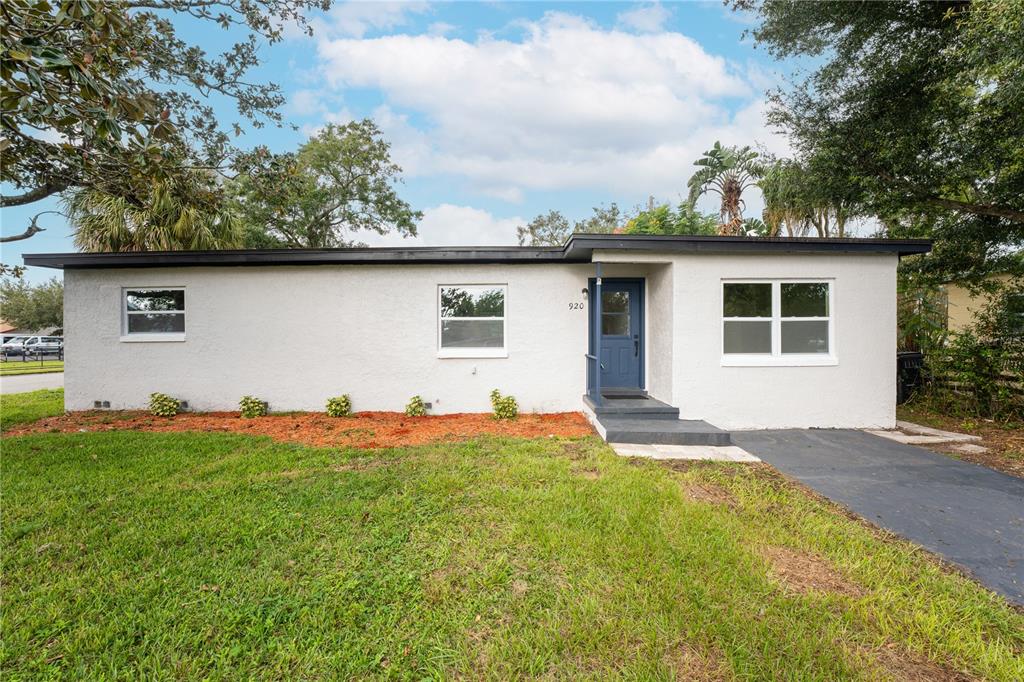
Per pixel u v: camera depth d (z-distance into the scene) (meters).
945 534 3.51
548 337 8.23
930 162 7.51
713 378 7.23
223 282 8.30
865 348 7.31
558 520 3.52
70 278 8.39
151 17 6.52
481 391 8.23
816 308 7.41
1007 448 6.07
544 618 2.40
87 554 3.07
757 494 4.25
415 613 2.43
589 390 8.27
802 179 8.50
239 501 3.95
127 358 8.37
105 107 3.44
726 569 2.84
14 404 9.40
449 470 4.78
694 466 5.12
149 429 6.98
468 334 8.40
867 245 7.10
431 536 3.30
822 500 4.20
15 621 2.37
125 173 5.78
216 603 2.53
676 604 2.48
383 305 8.27
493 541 3.21
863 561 3.01
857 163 7.79
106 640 2.23
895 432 7.05
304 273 8.30
